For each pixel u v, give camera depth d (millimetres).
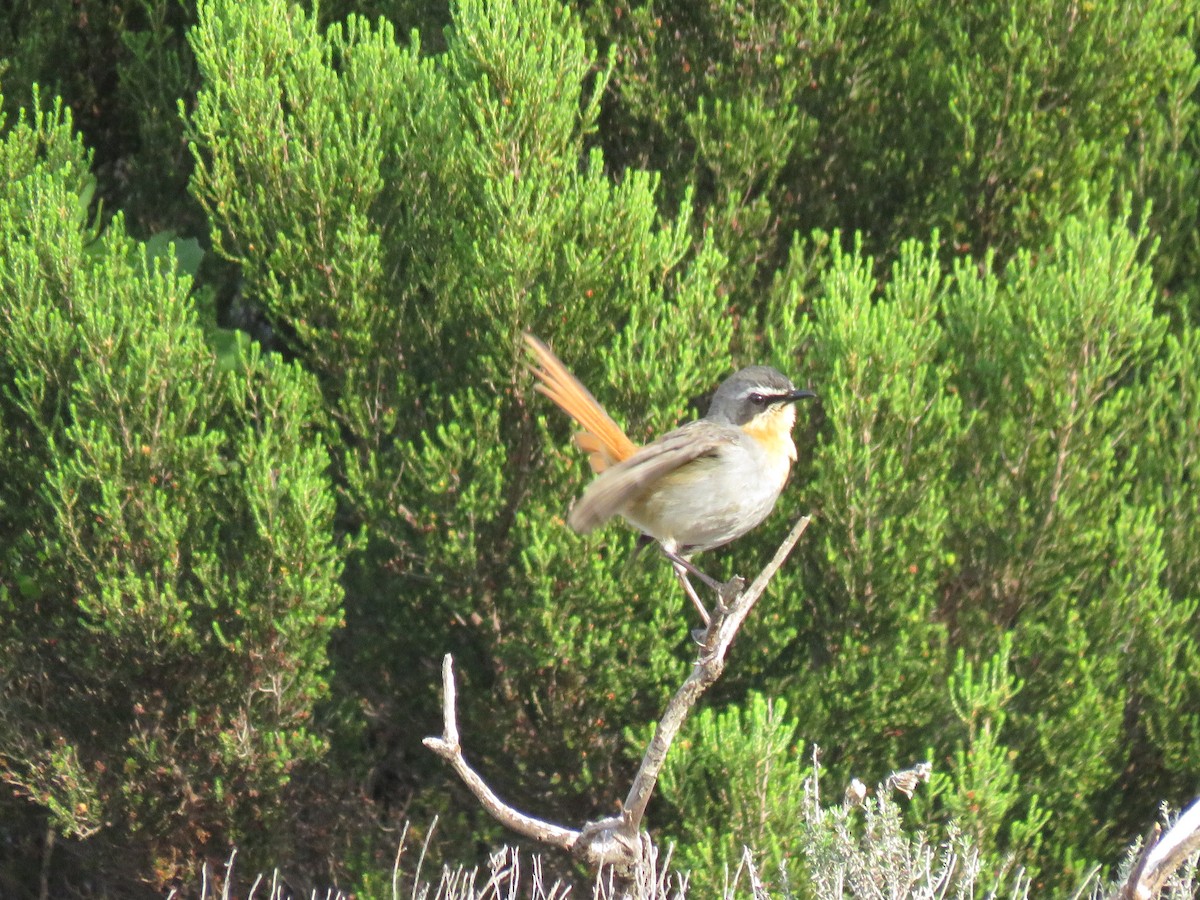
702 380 12141
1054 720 12773
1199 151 15578
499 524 12344
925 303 12586
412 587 12742
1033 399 12578
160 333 11172
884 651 12578
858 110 14031
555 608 11930
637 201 11867
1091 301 12312
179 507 11586
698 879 11453
